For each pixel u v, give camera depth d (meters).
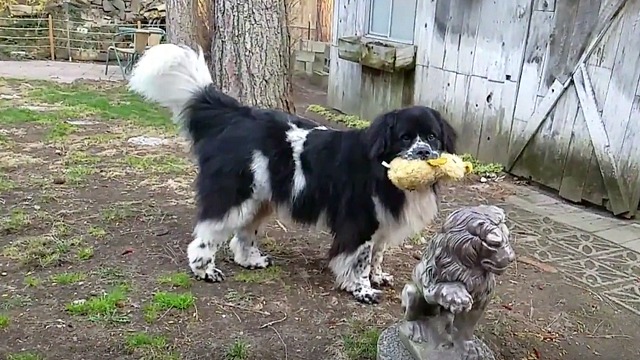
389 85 8.07
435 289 2.21
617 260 4.15
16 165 5.55
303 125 3.43
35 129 7.00
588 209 5.32
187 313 3.05
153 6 16.42
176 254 3.76
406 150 2.86
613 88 5.03
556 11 5.48
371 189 3.12
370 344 2.84
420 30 7.41
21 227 4.06
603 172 5.16
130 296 3.19
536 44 5.74
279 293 3.33
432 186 3.11
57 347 2.69
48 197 4.70
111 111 8.26
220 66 6.11
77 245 3.81
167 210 4.54
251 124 3.37
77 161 5.80
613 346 3.04
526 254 4.18
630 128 4.91
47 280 3.33
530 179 6.03
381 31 8.31
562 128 5.55
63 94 9.45
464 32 6.65
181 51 3.43
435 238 2.25
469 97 6.71
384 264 3.83
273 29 6.00
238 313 3.08
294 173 3.31
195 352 2.71
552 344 3.01
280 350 2.77
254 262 3.66
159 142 6.71
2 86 9.95
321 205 3.31
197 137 3.50
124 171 5.55
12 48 14.86
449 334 2.42
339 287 3.39
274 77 6.08
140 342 2.74
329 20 13.59
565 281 3.76
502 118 6.27
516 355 2.88
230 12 5.93
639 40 4.77
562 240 4.50
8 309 2.99
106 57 14.51
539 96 5.76
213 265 3.44
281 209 3.43
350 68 8.92
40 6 15.57
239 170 3.30
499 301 3.41
